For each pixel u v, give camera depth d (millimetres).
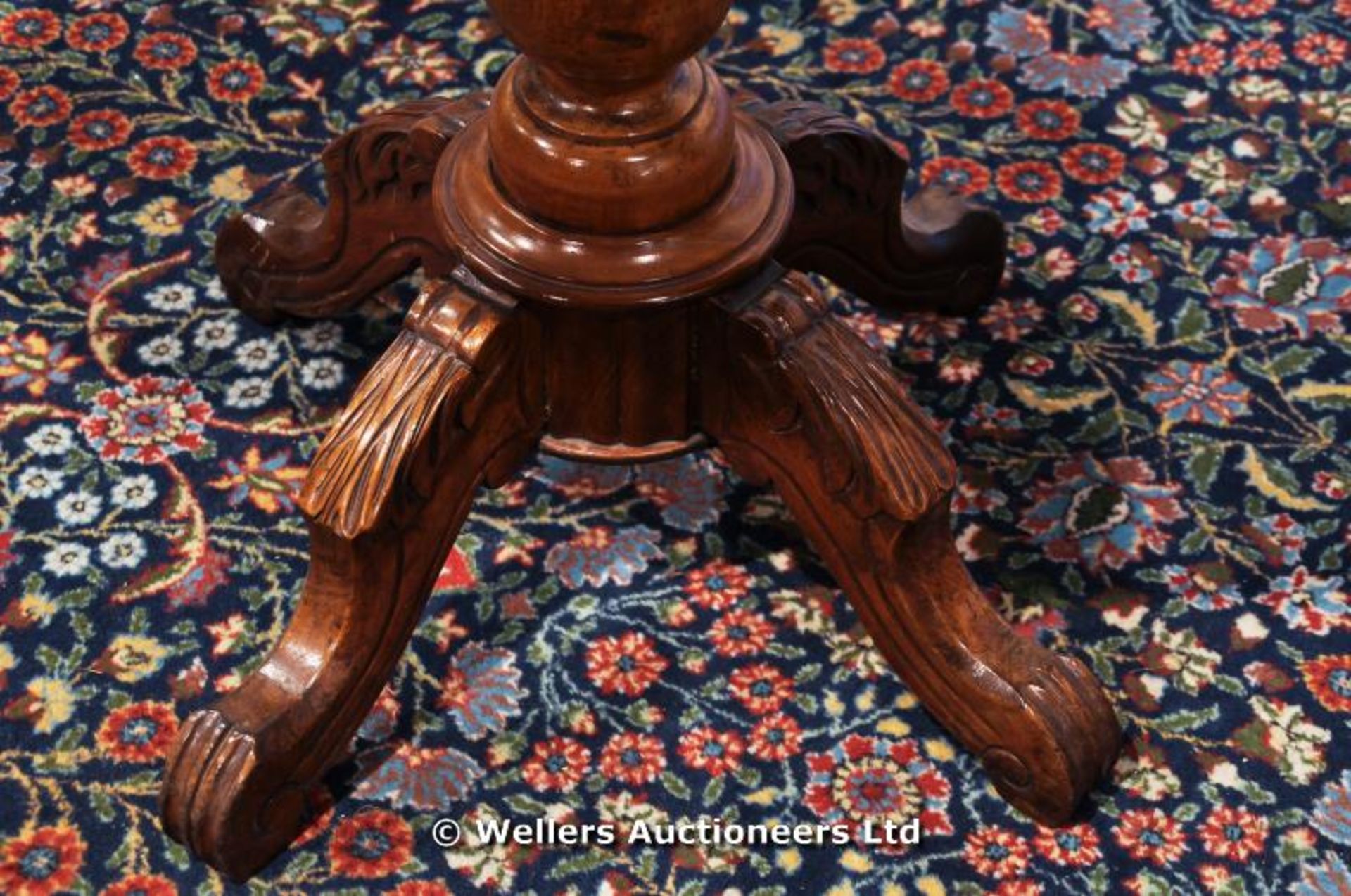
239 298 1559
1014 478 1483
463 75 1811
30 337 1565
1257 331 1586
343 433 1188
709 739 1323
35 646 1359
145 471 1473
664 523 1451
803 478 1254
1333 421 1518
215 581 1404
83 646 1361
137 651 1360
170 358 1556
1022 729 1230
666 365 1234
